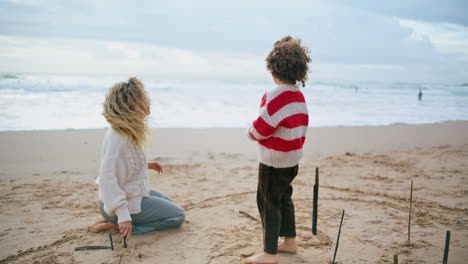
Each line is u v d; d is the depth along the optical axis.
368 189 4.81
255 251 2.97
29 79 24.70
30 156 6.46
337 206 4.13
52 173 5.46
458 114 15.84
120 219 2.87
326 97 24.38
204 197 4.46
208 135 9.10
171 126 10.71
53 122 10.36
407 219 3.73
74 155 6.64
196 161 6.47
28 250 2.93
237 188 4.86
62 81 24.09
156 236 3.25
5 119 10.44
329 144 8.29
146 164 3.15
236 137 8.96
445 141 8.81
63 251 2.93
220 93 23.86
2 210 3.88
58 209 3.95
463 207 4.07
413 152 7.39
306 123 2.65
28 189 4.64
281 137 2.48
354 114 14.91
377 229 3.47
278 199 2.65
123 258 2.81
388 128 10.88
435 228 3.49
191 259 2.82
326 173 5.69
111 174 2.83
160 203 3.26
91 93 18.30
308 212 3.93
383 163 6.37
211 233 3.34
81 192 4.57
